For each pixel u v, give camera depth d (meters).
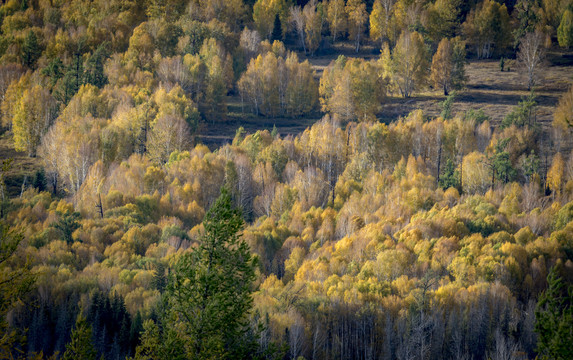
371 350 61.50
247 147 136.50
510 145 128.00
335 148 137.88
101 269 73.38
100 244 83.81
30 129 133.25
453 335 62.00
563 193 111.50
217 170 118.31
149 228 91.38
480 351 62.47
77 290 67.12
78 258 77.94
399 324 61.38
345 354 61.81
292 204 112.62
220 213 22.30
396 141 139.75
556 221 96.44
